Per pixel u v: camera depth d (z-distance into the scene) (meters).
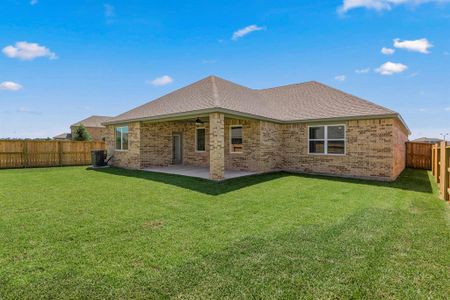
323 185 10.15
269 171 13.79
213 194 8.38
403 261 3.83
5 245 4.30
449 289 3.12
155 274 3.41
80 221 5.59
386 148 11.50
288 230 5.11
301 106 15.20
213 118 10.87
